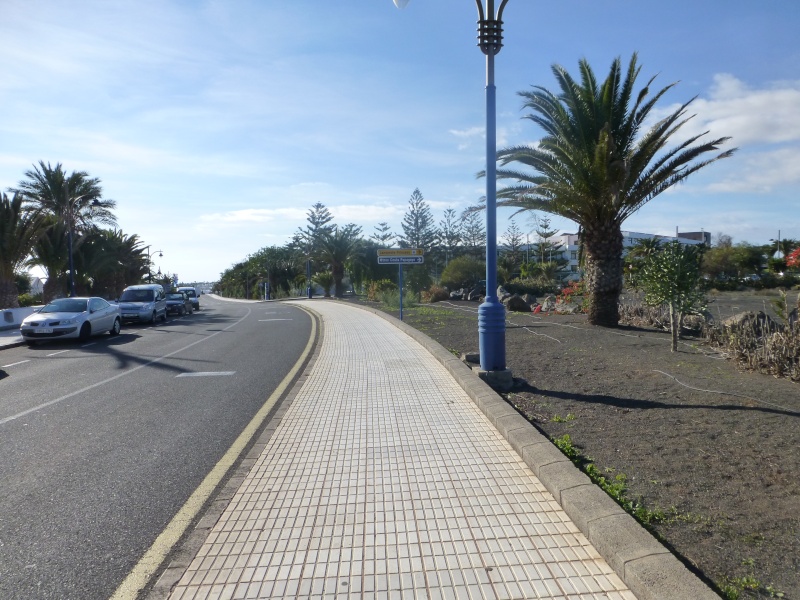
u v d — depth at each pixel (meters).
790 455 4.84
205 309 43.91
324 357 11.95
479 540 3.65
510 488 4.47
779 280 39.56
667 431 5.62
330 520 4.03
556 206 15.72
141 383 10.01
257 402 8.23
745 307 22.77
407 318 20.52
